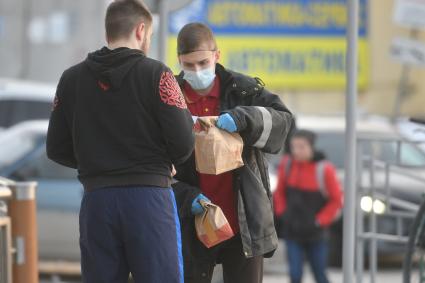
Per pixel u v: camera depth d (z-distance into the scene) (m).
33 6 62.19
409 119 19.36
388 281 32.25
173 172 13.91
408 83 68.69
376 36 68.62
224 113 14.09
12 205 18.14
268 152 14.55
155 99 13.21
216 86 15.05
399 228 22.83
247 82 14.95
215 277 17.47
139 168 13.18
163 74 13.32
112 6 13.68
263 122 14.20
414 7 31.31
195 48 14.57
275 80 67.31
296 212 27.41
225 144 13.91
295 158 27.66
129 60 13.33
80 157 13.50
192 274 14.95
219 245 14.94
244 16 66.56
